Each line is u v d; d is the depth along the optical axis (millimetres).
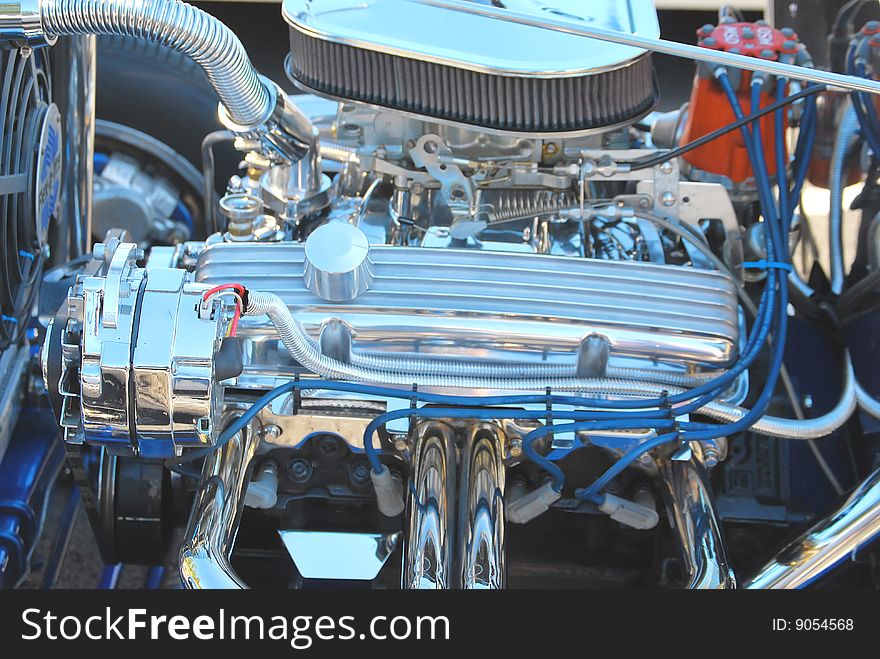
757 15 3061
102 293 1245
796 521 1630
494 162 1672
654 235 1738
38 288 1835
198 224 2738
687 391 1447
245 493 1495
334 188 1864
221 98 1543
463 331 1442
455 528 1466
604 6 1680
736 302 1535
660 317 1470
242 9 3135
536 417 1419
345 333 1452
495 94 1541
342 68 1598
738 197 1820
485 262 1511
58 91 1979
